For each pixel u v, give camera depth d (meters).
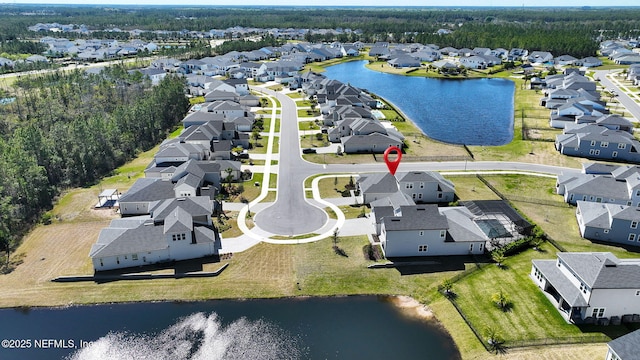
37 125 106.38
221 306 52.56
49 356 45.12
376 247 63.25
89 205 77.00
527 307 50.91
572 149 101.12
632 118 127.75
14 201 73.31
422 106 151.62
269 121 129.62
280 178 87.44
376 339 47.47
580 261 50.97
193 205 66.75
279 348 46.22
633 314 48.22
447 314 50.78
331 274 57.81
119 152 100.06
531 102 150.38
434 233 60.47
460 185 84.44
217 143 97.38
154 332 48.53
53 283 56.28
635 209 64.19
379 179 77.12
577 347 45.06
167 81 142.50
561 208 75.31
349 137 104.06
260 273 58.03
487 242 62.19
